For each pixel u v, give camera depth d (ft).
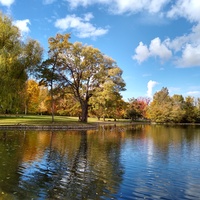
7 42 121.19
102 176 51.19
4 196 37.96
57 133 130.41
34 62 135.33
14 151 72.74
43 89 290.15
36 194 39.55
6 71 120.57
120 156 72.90
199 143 109.40
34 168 54.85
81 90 192.03
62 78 180.34
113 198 39.55
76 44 177.78
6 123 148.15
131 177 51.52
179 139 126.00
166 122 367.25
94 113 308.60
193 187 46.68
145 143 104.99
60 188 42.83
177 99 416.87
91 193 41.22
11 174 49.44
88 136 123.75
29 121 168.76
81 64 177.27
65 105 263.29
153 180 50.16
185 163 66.33
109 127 207.82
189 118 390.21
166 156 75.72
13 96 128.36
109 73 182.91
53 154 71.26
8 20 124.57
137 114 351.46
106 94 173.27
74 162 62.54
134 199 39.70
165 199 40.45
